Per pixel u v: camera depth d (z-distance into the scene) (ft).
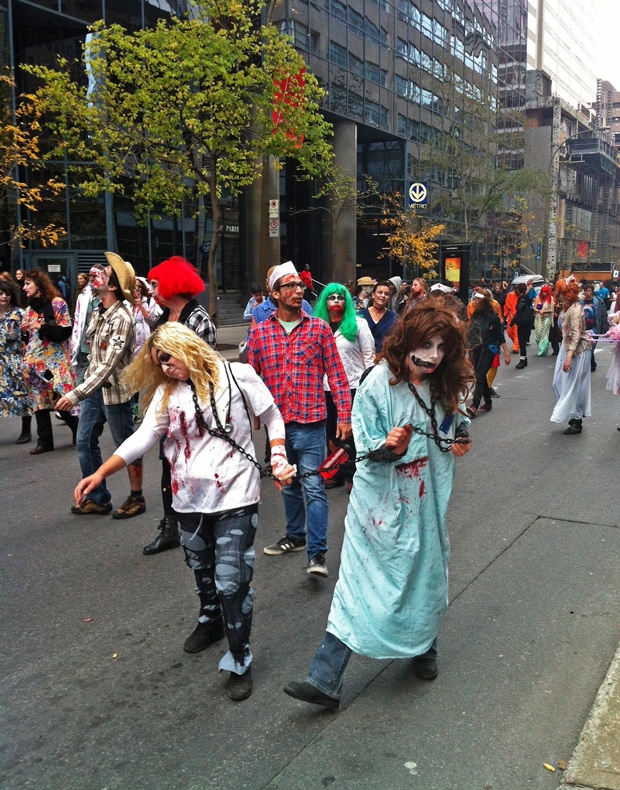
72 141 52.70
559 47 275.59
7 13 63.41
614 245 330.95
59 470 23.27
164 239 80.12
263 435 27.71
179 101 48.49
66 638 12.10
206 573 11.24
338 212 97.86
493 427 29.37
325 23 98.99
